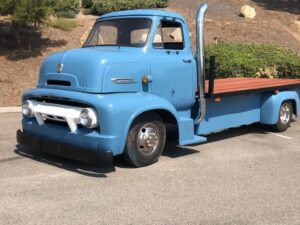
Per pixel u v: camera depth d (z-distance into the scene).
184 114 7.67
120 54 6.64
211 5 24.56
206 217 5.02
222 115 8.37
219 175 6.50
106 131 6.16
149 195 5.64
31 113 6.93
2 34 16.45
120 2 20.42
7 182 6.02
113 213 5.07
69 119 6.36
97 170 6.61
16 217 4.92
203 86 7.53
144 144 6.72
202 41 7.44
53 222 4.81
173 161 7.16
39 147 6.86
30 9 14.08
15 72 13.89
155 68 6.95
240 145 8.39
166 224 4.82
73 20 19.06
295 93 9.87
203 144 8.41
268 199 5.61
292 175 6.59
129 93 6.64
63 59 6.68
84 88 6.39
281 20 23.73
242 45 15.80
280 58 14.34
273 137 9.15
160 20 7.20
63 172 6.50
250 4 26.39
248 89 8.58
